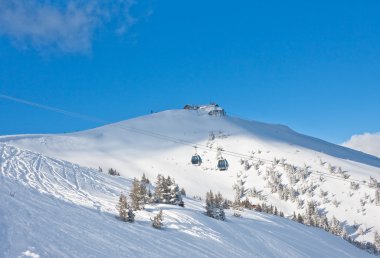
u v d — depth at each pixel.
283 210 142.00
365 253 54.25
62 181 38.88
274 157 181.12
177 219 31.50
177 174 167.75
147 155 190.25
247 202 78.94
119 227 22.42
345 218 137.25
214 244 26.30
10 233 13.57
